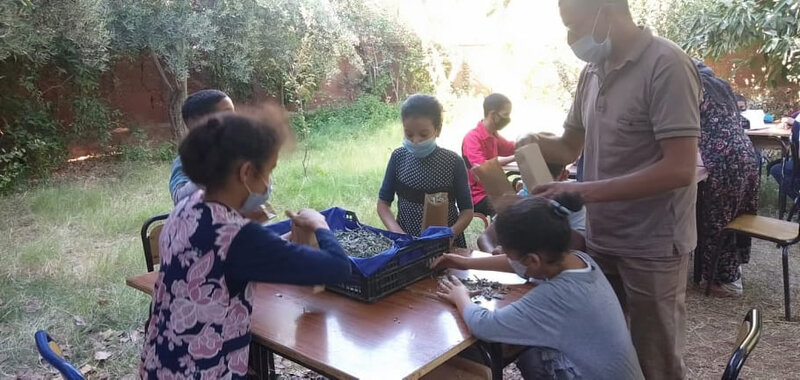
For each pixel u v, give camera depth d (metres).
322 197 6.39
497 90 12.62
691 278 4.41
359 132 10.40
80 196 6.64
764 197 6.12
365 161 8.15
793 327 3.65
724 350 3.40
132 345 3.48
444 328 1.81
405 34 12.51
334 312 1.93
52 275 4.48
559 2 2.15
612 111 2.16
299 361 1.67
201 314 1.49
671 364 2.26
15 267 4.60
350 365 1.58
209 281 1.48
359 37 11.94
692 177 2.00
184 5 8.52
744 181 3.92
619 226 2.23
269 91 10.41
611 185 2.05
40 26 6.89
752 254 4.89
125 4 8.12
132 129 9.20
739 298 4.07
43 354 1.66
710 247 4.06
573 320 1.86
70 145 8.65
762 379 3.10
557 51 11.12
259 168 1.52
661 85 2.00
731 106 4.03
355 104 11.69
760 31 7.21
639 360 2.29
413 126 2.85
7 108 7.61
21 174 7.50
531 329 1.84
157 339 1.56
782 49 7.00
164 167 8.49
